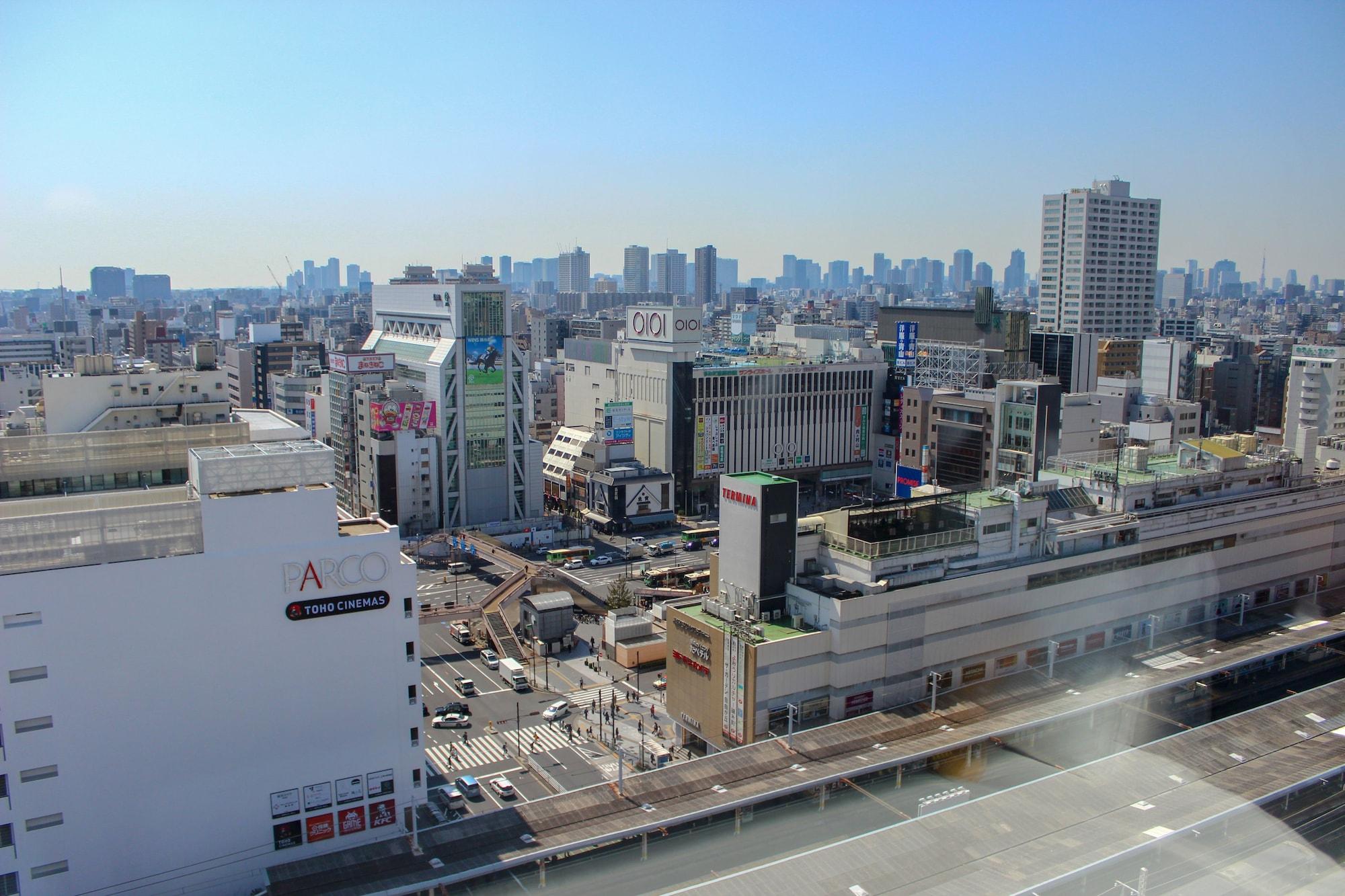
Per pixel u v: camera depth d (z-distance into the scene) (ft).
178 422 489.26
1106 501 435.12
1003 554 381.19
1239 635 423.23
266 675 283.38
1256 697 379.96
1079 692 361.10
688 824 286.66
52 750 256.73
